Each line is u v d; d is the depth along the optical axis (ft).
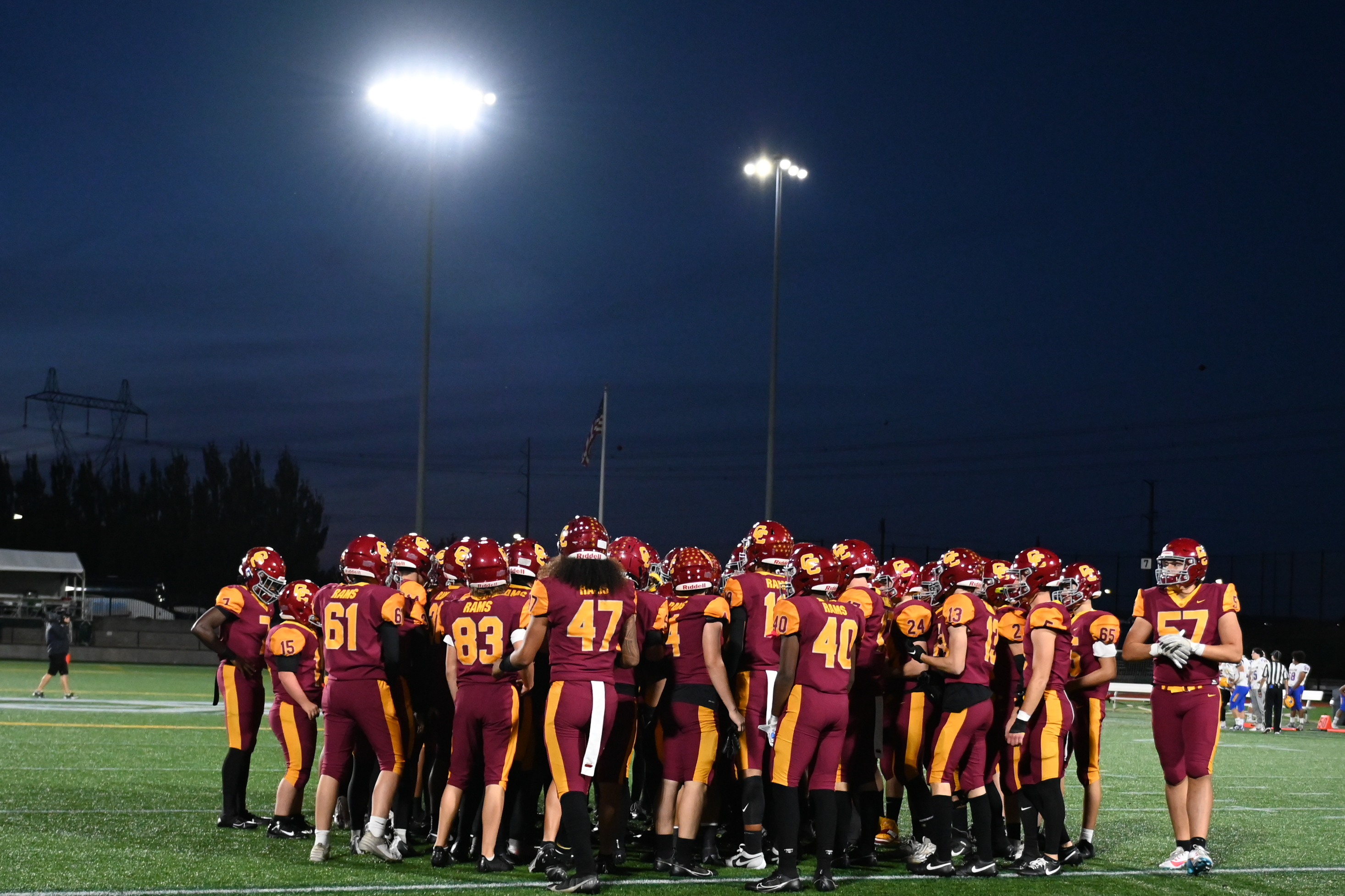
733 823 26.43
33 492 211.00
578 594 20.85
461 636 22.04
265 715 57.72
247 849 23.52
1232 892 22.56
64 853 22.61
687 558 23.59
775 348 84.99
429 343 72.13
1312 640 127.44
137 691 75.72
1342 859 26.78
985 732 23.47
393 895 19.60
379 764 23.30
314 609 23.79
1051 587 24.09
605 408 109.29
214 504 200.54
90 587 181.88
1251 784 43.60
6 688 75.25
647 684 24.00
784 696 20.83
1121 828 31.04
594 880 19.98
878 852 26.53
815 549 21.98
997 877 23.31
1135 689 93.50
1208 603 24.54
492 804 21.89
